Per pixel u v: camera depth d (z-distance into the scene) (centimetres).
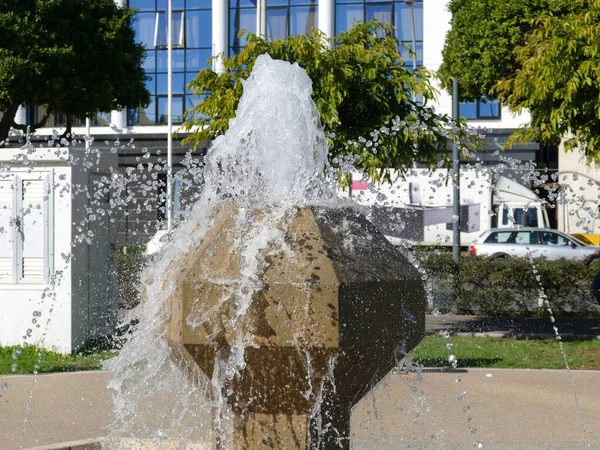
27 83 2072
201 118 1220
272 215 390
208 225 401
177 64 3412
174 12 3406
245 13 3341
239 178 457
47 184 999
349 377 382
